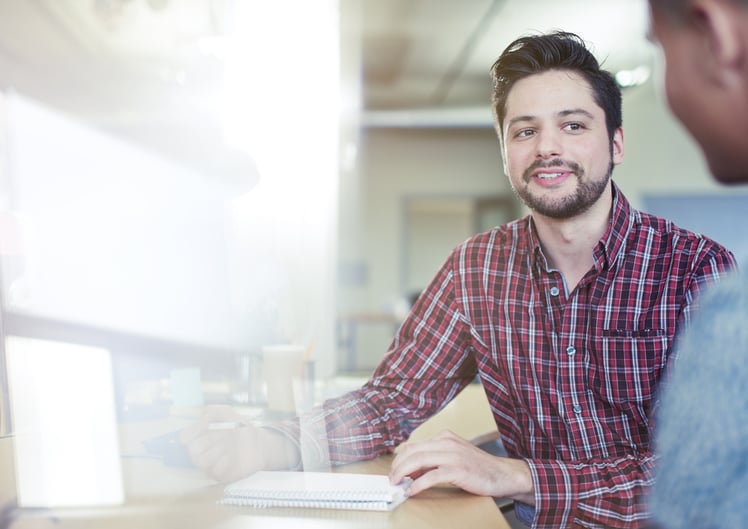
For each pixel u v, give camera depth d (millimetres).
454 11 5293
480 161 9141
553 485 945
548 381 1229
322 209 2865
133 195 1600
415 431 1433
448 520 818
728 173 389
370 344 8930
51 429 1070
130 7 3867
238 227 2680
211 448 965
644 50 5801
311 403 1431
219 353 1531
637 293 1172
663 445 469
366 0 5039
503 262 1289
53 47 5043
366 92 7703
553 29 1209
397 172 9125
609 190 1167
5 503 835
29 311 1241
